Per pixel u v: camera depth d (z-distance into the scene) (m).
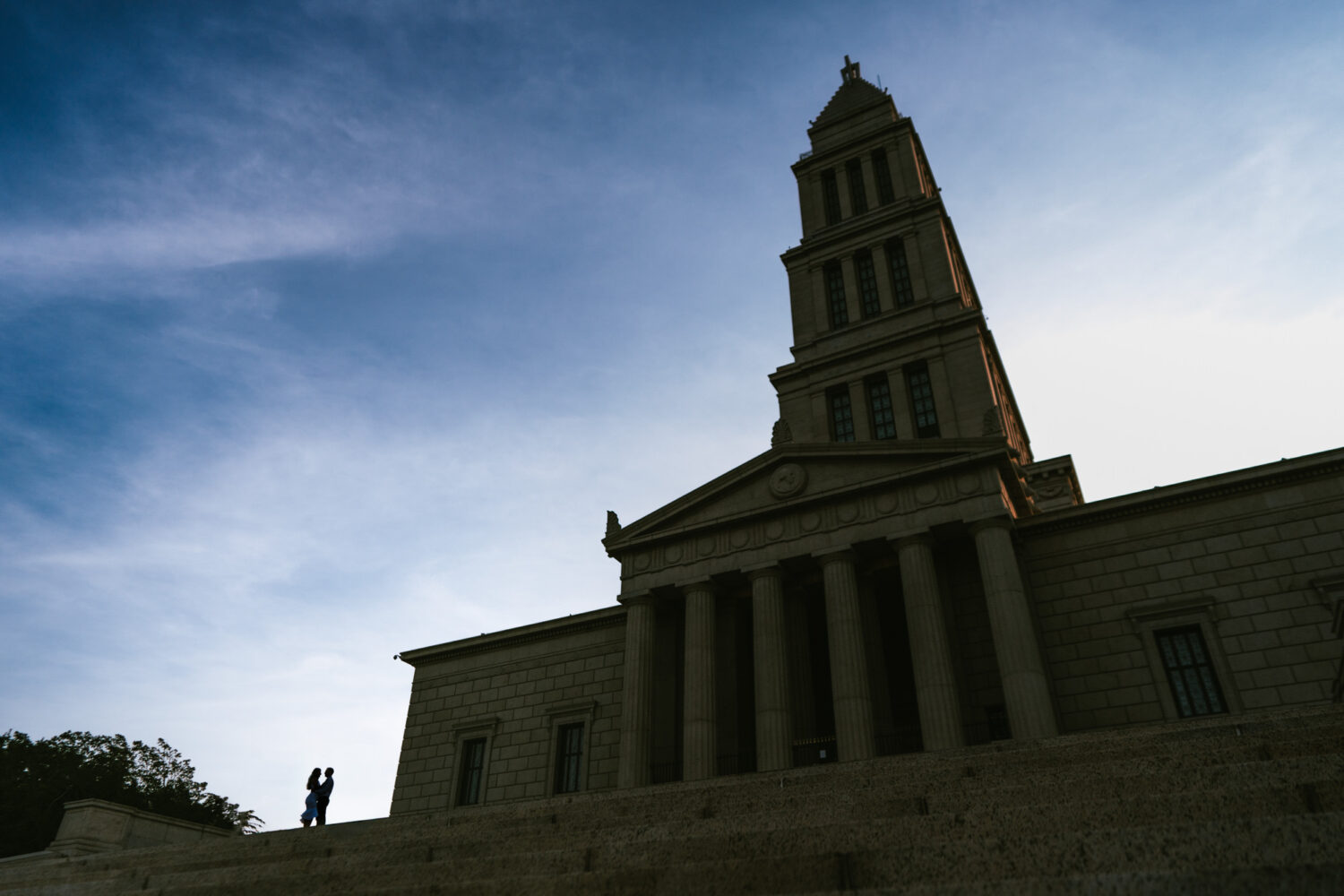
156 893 14.20
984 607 34.91
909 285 51.88
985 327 49.62
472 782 46.47
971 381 45.44
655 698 38.84
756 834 9.83
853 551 34.56
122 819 33.34
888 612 40.38
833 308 54.34
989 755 15.39
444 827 18.86
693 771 33.56
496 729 46.91
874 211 55.12
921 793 13.38
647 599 38.53
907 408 46.75
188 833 35.78
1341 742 10.80
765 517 37.12
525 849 13.55
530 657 48.12
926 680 30.72
